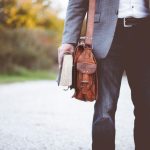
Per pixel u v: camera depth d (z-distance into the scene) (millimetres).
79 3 3732
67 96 15516
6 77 32438
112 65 3592
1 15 21359
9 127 7906
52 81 29672
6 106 11750
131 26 3561
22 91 18188
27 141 6520
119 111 10453
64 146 6180
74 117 9406
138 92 3664
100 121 3611
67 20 3750
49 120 8906
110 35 3568
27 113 10117
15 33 36031
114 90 3619
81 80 3598
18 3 22078
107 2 3598
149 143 3781
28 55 37719
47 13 34625
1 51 34781
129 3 3566
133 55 3604
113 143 3658
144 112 3697
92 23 3635
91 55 3613
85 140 6633
